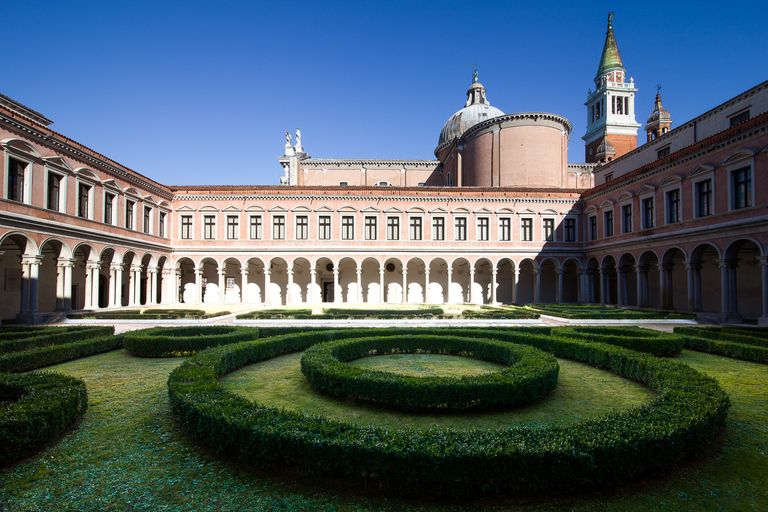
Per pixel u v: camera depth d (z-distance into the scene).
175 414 7.07
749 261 28.67
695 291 26.03
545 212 39.28
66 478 5.32
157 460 5.78
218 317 23.56
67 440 6.43
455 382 7.70
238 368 11.48
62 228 24.52
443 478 4.75
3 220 20.91
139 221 32.88
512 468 4.79
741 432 6.93
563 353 13.08
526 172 42.84
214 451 6.04
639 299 31.17
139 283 32.91
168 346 13.03
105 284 34.78
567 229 39.50
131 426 7.00
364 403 8.27
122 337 14.81
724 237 23.89
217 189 38.31
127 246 31.03
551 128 43.69
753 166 22.22
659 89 53.31
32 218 22.44
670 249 27.94
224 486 5.11
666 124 52.31
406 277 40.34
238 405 6.27
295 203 38.56
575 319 22.73
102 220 28.39
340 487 5.06
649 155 38.38
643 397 8.83
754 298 28.38
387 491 4.96
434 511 4.57
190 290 39.78
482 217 39.44
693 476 5.42
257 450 5.38
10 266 27.45
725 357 13.54
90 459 5.81
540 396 8.37
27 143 22.47
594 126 65.56
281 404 8.14
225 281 40.19
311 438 5.14
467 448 4.86
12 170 22.02
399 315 22.50
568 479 4.87
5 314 27.05
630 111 63.00
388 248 38.38
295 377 10.45
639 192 31.19
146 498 4.87
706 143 25.11
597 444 4.98
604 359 11.42
